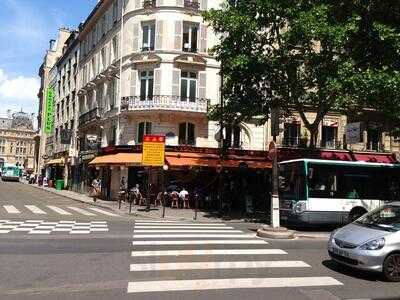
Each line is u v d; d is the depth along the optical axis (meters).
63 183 49.00
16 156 133.12
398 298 7.85
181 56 31.22
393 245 9.14
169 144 30.48
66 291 7.64
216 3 32.28
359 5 18.86
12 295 7.33
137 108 30.88
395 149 33.94
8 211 21.77
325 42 19.72
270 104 22.27
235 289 8.10
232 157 30.08
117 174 33.69
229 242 13.56
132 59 32.44
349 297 7.84
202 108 30.67
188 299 7.36
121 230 15.71
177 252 11.55
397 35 17.36
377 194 18.94
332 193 18.39
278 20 20.92
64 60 57.22
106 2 38.16
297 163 18.69
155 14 31.86
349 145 32.88
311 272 9.72
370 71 18.31
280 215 19.33
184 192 27.91
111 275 8.85
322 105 22.08
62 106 56.53
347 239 9.56
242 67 20.62
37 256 10.51
